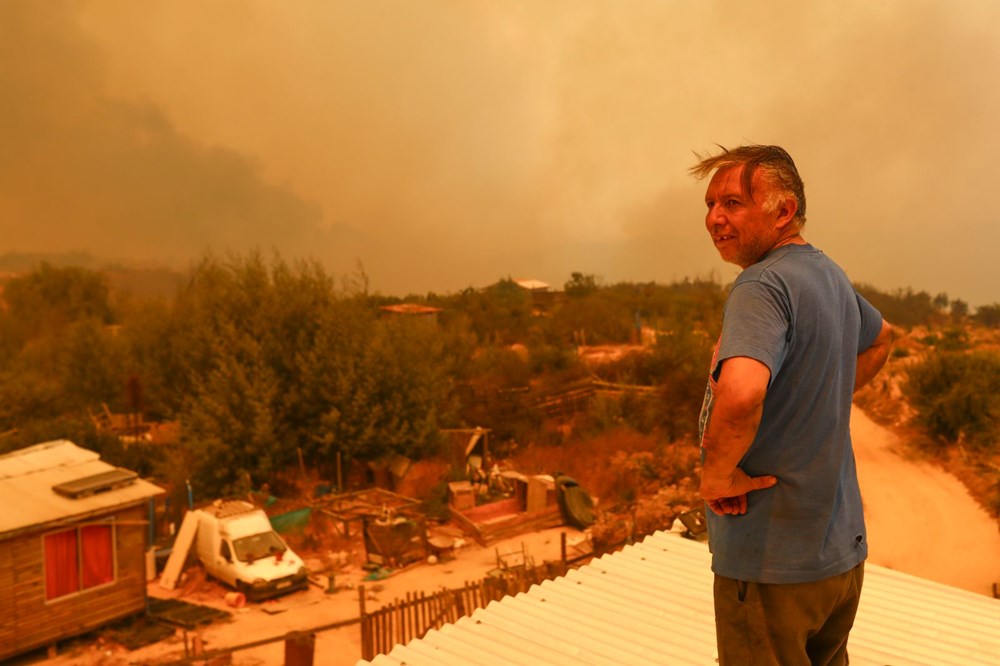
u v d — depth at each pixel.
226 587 20.47
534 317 87.94
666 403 35.03
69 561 16.67
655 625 3.99
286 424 28.86
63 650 16.55
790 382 2.15
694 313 75.00
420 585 20.39
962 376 35.00
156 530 24.53
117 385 38.97
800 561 2.18
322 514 25.06
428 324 43.41
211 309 31.34
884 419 41.19
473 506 26.61
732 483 2.17
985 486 27.86
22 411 36.06
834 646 2.54
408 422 30.30
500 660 3.66
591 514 25.66
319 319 29.83
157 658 16.06
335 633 17.27
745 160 2.30
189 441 27.91
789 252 2.25
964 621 4.11
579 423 36.09
